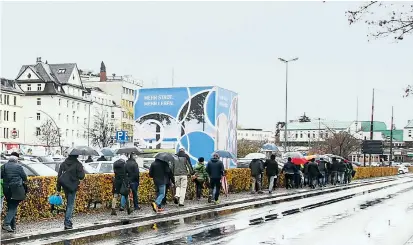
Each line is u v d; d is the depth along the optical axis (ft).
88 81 415.23
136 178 60.54
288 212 66.33
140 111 95.96
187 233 46.88
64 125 336.70
